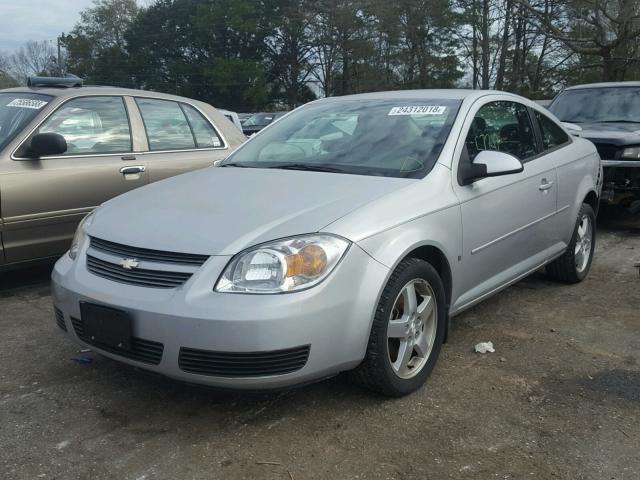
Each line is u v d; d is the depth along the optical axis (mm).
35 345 4027
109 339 2938
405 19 41719
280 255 2764
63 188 5062
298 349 2752
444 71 43250
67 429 3004
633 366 3754
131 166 5523
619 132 7746
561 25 27781
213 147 6336
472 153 3904
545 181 4594
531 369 3697
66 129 5250
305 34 54312
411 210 3262
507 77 34688
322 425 3039
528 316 4621
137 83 64688
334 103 4609
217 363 2711
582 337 4215
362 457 2779
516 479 2633
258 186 3471
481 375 3607
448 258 3512
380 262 3012
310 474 2656
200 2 60031
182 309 2721
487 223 3877
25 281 5492
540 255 4707
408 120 4043
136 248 2979
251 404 3236
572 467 2719
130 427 3023
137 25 63188
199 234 2918
